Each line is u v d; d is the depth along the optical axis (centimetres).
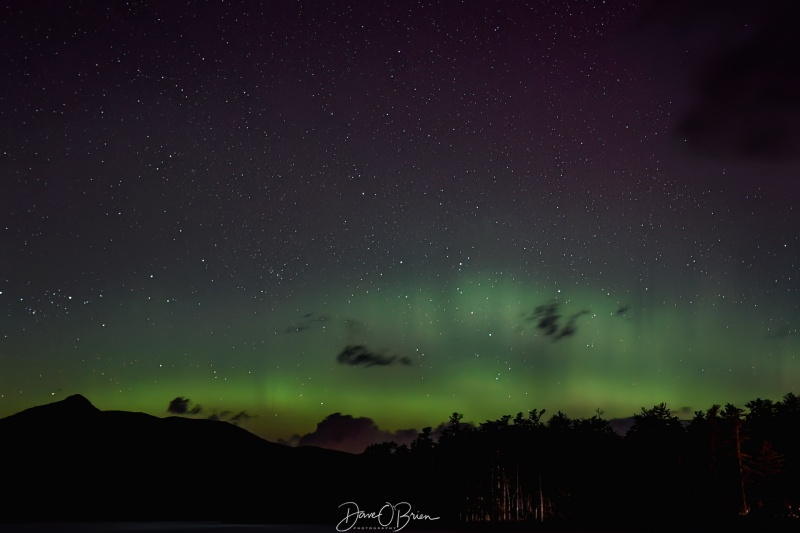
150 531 6600
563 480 6781
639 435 6247
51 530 7250
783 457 5741
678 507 5741
